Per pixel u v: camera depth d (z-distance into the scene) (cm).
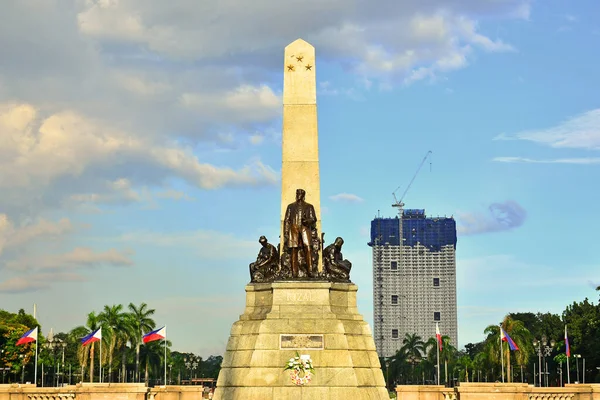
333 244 5984
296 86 6169
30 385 7544
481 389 7150
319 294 5700
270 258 5934
